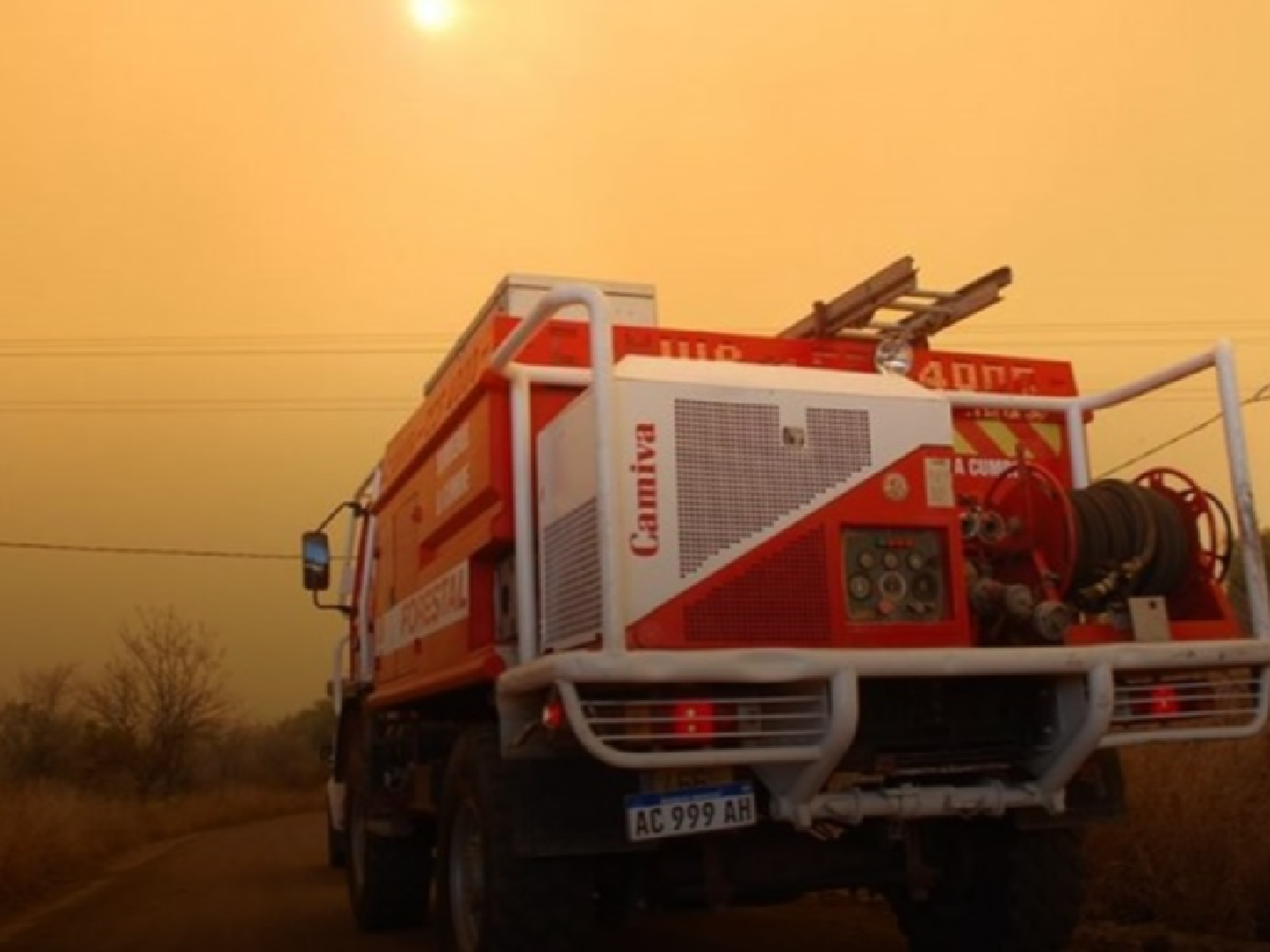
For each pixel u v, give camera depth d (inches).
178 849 1004.6
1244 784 321.7
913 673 192.4
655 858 224.2
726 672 183.5
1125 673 211.0
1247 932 285.6
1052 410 267.6
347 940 352.8
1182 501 232.5
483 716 274.8
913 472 210.5
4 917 510.9
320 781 2571.4
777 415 204.7
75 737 2007.9
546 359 234.4
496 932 207.9
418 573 306.0
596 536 195.8
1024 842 240.8
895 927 331.0
